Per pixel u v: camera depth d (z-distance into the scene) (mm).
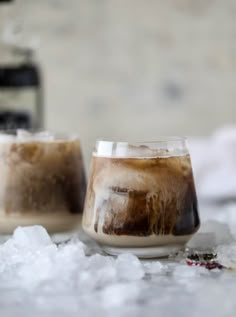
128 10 1731
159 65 1740
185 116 1747
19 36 1114
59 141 655
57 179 649
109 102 1760
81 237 687
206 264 556
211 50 1720
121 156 573
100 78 1755
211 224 650
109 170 577
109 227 573
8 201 645
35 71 1079
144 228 567
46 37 1738
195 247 621
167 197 570
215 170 1013
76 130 1769
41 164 646
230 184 965
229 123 1738
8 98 1066
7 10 1354
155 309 456
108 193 575
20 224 644
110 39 1743
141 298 480
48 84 1752
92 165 601
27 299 482
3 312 457
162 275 539
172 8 1720
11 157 646
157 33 1731
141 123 1760
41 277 521
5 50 1107
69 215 652
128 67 1747
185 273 537
